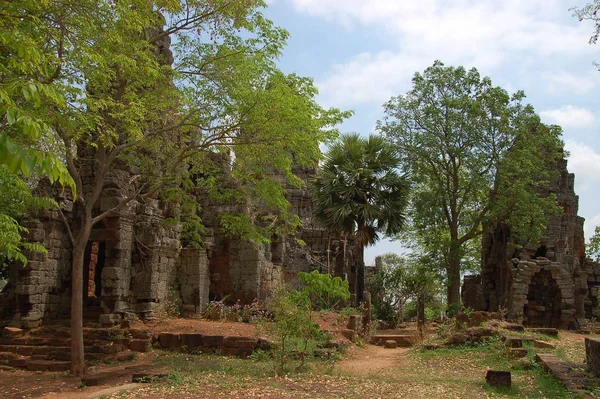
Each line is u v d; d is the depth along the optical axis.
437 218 34.59
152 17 16.80
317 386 12.95
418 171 34.28
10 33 9.52
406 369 17.31
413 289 37.62
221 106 18.03
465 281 40.03
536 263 29.47
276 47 18.30
